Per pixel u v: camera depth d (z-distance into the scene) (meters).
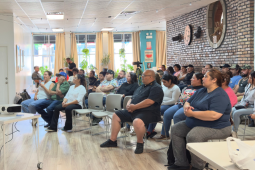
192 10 9.04
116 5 8.06
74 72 8.27
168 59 11.45
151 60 15.18
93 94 5.17
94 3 7.70
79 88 5.34
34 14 9.05
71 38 14.89
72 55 14.98
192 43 9.23
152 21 11.58
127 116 4.05
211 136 2.75
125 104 4.64
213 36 7.84
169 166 3.19
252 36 6.38
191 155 3.00
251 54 6.41
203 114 2.72
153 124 4.60
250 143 1.87
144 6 8.28
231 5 6.98
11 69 8.83
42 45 14.91
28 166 3.36
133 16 10.13
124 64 15.48
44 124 5.93
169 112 4.29
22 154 3.83
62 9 8.41
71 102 5.21
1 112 3.22
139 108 3.87
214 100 2.73
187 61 9.66
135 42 15.30
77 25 12.12
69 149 4.06
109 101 4.84
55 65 14.77
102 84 6.14
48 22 10.90
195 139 2.72
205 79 2.82
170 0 7.50
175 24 10.59
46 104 5.57
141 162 3.47
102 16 9.96
